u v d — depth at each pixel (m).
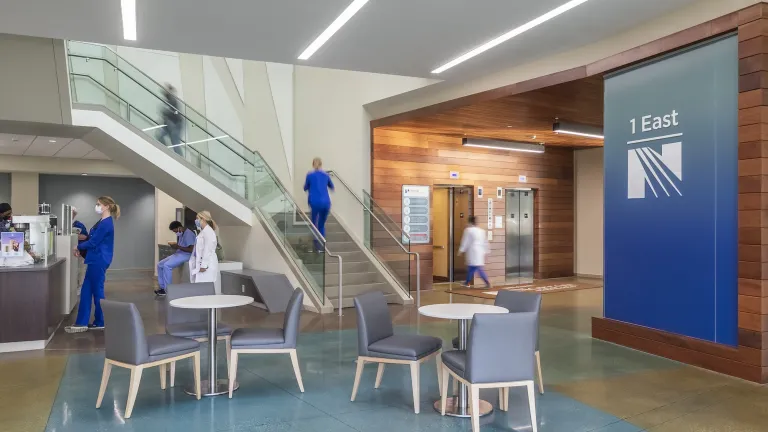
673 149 6.41
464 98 9.55
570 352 6.80
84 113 9.74
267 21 6.10
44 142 13.16
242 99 13.73
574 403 4.96
